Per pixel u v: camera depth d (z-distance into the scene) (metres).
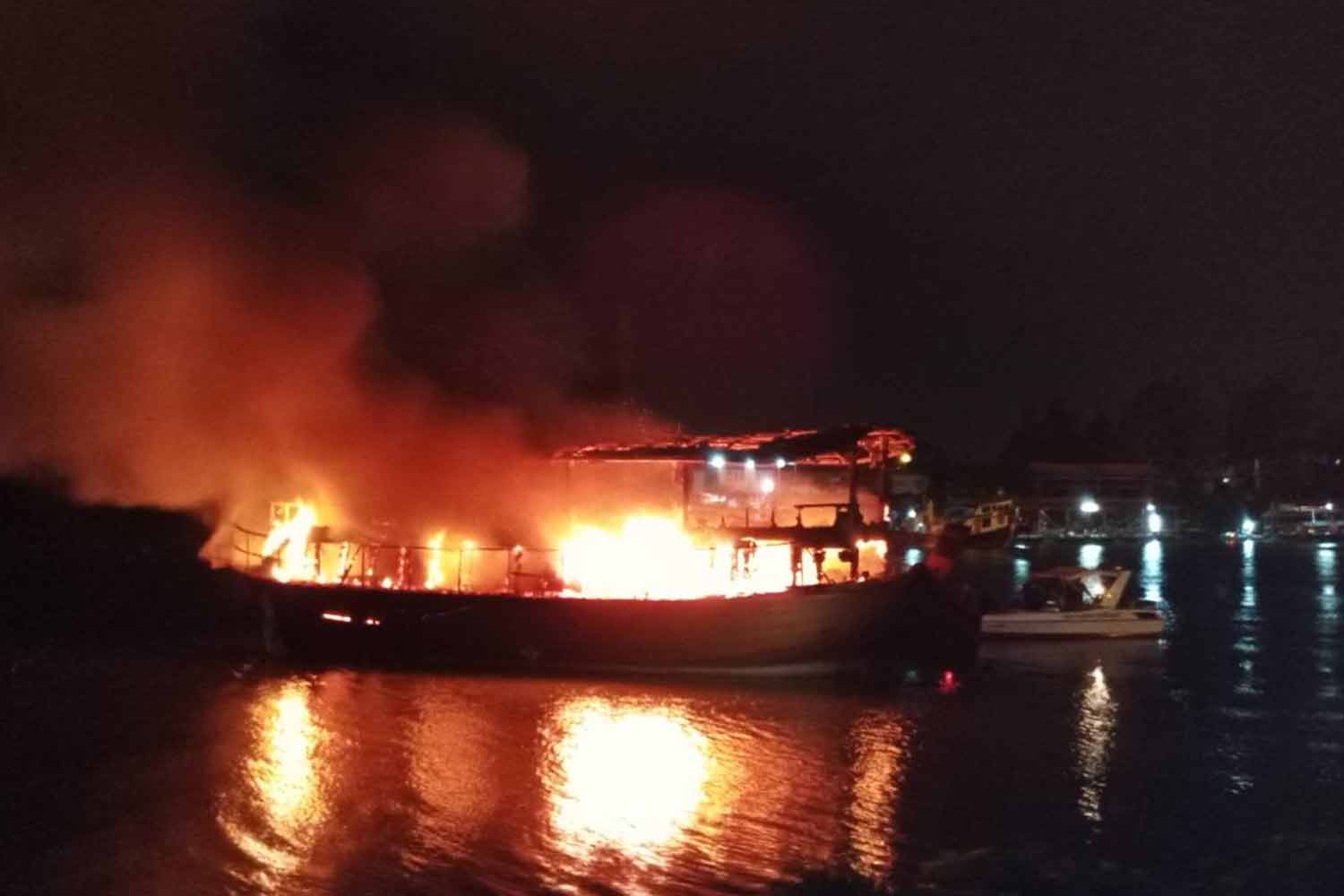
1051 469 99.62
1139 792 16.02
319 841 13.35
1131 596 39.69
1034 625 30.92
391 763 16.41
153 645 25.67
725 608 21.69
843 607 22.17
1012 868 13.06
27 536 38.22
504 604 22.06
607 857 13.00
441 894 11.89
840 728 19.16
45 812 14.22
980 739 18.81
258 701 20.12
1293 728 20.06
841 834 13.98
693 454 24.78
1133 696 22.92
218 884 12.07
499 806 14.67
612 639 21.94
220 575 35.56
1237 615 39.00
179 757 16.52
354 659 23.00
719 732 18.58
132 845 13.15
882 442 25.86
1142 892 12.43
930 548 26.44
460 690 21.12
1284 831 14.38
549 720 18.97
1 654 24.59
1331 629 34.59
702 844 13.50
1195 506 105.56
